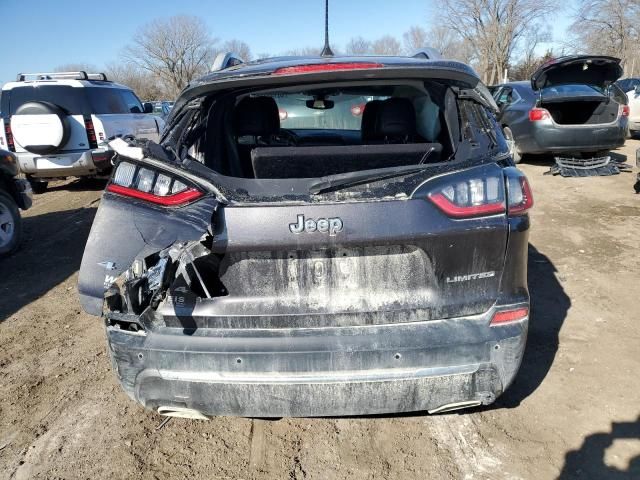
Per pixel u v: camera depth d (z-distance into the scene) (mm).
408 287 2129
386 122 2922
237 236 2031
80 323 4156
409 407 2125
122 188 2137
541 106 9047
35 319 4254
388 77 2291
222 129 2803
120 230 2092
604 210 6621
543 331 3625
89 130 8516
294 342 2072
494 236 2084
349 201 2021
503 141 2270
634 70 40312
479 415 2768
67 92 8664
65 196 9148
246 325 2135
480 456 2479
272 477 2398
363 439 2623
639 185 7402
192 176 2070
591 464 2402
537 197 7457
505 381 2160
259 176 2324
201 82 2314
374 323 2129
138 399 2195
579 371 3129
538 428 2654
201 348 2064
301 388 2062
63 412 2949
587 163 8797
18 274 5367
